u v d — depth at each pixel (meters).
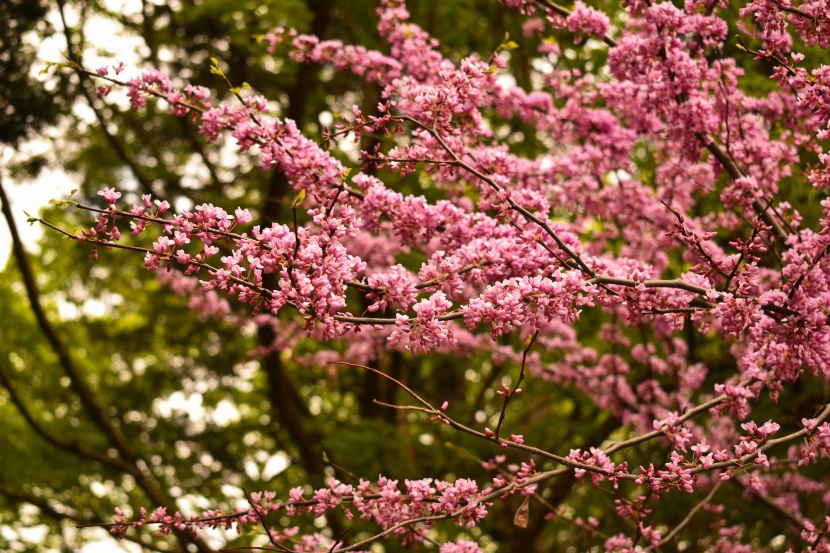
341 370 10.62
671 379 6.47
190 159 11.03
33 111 7.95
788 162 4.63
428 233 3.51
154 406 12.55
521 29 8.33
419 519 3.28
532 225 3.54
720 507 5.86
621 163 4.90
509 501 9.33
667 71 4.03
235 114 3.63
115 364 14.11
